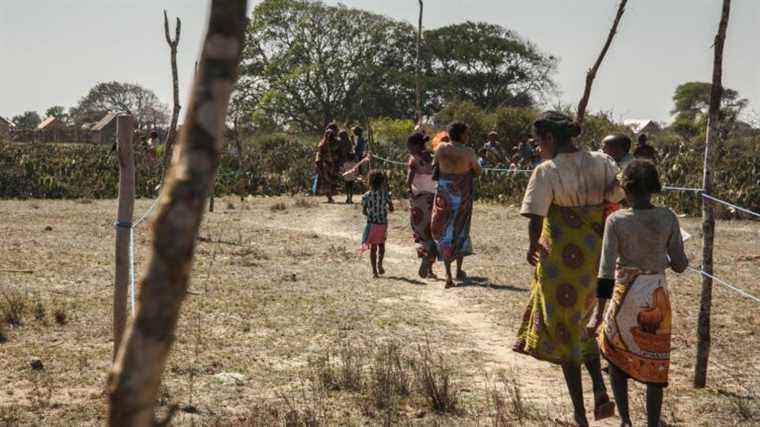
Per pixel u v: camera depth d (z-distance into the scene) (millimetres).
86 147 33906
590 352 5684
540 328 5660
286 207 23188
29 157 28594
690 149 26078
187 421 5949
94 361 7500
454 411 6344
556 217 5586
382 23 80625
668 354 5391
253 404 6430
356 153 24266
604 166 5570
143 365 1476
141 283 1480
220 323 9109
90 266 12500
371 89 79562
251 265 13312
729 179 23016
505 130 38000
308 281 12023
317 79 77625
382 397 6465
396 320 9539
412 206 11922
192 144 1485
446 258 11281
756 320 9664
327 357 7684
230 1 1493
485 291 11391
